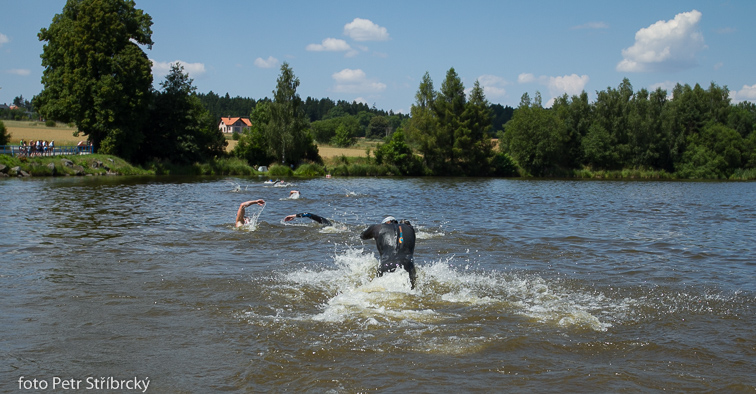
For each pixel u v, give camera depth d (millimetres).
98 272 9438
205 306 7445
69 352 5746
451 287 8688
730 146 77625
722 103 85688
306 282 8906
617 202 28281
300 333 6375
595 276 9617
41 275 9133
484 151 76125
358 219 17953
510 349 5906
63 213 18250
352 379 5090
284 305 7539
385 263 8898
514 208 23344
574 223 17750
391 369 5328
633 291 8547
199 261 10523
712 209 24297
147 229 14711
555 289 8648
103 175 49500
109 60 52531
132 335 6270
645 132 78375
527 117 77312
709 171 75875
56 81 53438
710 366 5488
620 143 80125
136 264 10156
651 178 76438
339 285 8766
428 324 6742
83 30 51625
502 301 7863
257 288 8453
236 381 5059
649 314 7297
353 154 84438
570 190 40719
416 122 76500
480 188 41969
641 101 80562
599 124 80375
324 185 41500
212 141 67875
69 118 53531
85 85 51469
